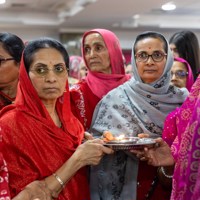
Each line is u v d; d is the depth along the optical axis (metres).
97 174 1.72
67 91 1.55
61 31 8.42
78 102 1.97
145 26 8.39
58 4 7.11
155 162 1.54
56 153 1.40
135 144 1.43
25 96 1.42
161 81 1.80
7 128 1.34
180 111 1.56
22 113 1.38
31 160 1.34
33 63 1.40
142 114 1.75
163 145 1.56
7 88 1.77
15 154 1.34
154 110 1.76
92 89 2.02
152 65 1.78
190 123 1.37
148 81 1.82
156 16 8.27
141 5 6.02
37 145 1.37
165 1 5.77
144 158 1.55
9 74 1.72
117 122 1.76
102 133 1.76
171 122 1.65
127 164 1.73
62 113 1.52
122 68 2.18
